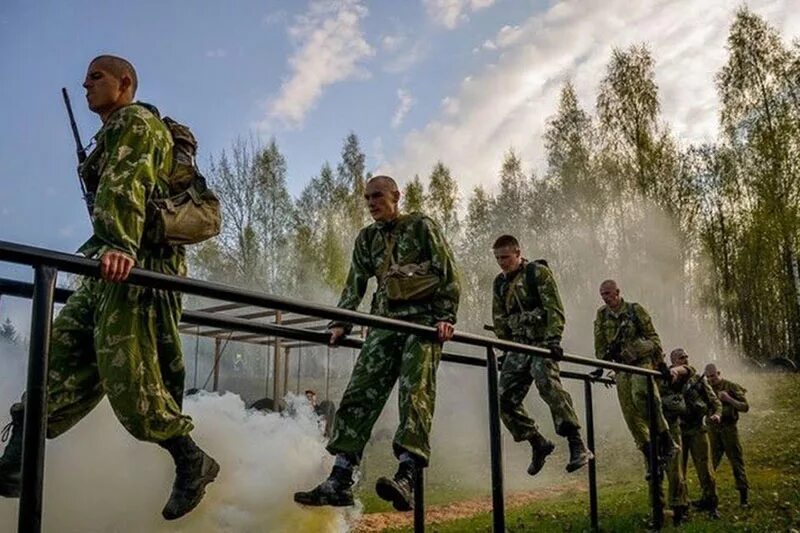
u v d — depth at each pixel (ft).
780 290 93.86
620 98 91.56
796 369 82.79
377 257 11.75
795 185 87.35
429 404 10.60
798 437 45.98
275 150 96.17
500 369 17.95
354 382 10.95
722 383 30.35
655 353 23.12
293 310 8.27
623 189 89.25
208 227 8.16
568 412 16.89
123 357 7.33
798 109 89.71
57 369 7.70
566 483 43.11
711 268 96.84
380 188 11.78
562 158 94.27
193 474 7.95
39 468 5.49
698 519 25.41
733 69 93.86
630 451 51.55
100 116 8.34
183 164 8.09
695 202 91.09
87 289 8.04
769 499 28.86
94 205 7.07
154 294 7.69
